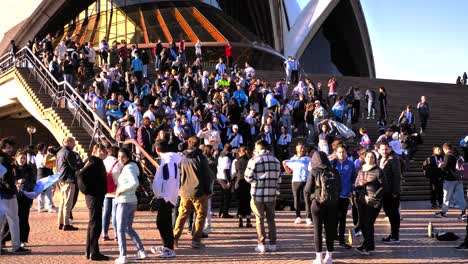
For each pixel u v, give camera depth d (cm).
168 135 1541
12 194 1002
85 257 981
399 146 1806
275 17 6297
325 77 3759
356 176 1124
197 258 987
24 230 1059
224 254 1023
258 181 1045
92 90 2128
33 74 2627
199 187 1042
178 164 1013
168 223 996
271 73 3512
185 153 1062
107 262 945
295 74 3125
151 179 1586
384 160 1145
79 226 1332
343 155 1120
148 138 1683
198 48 3366
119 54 2756
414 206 1841
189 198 1049
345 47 7300
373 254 1036
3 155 995
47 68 2517
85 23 4916
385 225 1413
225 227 1363
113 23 4834
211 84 2680
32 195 1064
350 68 7419
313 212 945
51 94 2416
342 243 1109
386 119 2850
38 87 2511
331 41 7256
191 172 1047
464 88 3997
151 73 2906
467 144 2041
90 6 4997
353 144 2417
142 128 1684
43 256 989
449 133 2811
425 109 2638
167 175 992
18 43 4759
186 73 2598
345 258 1001
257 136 2080
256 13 6272
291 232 1267
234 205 1800
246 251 1052
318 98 2603
